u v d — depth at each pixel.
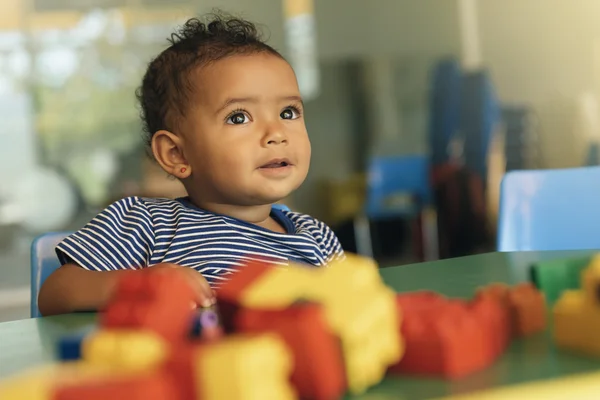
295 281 0.44
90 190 4.38
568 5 4.70
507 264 0.99
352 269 0.46
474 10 4.96
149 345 0.37
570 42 4.72
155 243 1.11
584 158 4.66
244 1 4.72
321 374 0.39
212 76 1.16
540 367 0.45
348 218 4.76
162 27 4.52
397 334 0.44
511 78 4.88
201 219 1.14
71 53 4.40
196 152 1.18
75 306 0.95
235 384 0.34
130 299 0.40
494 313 0.48
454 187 4.77
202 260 1.10
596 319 0.47
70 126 4.39
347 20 4.93
